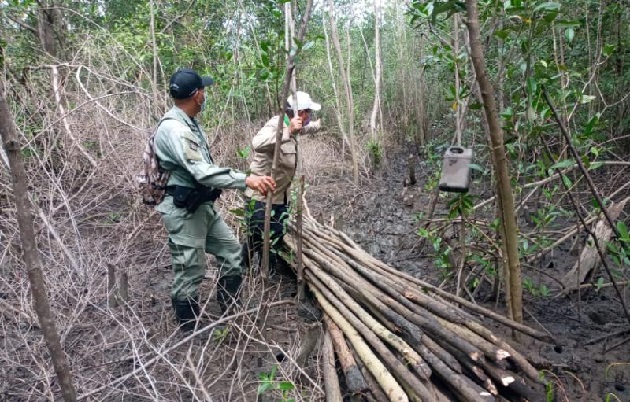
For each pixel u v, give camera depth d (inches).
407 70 419.5
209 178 120.1
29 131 191.6
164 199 130.9
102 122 200.8
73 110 174.9
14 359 123.6
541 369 108.4
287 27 118.5
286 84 112.3
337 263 151.3
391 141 414.0
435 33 144.9
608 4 210.8
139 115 212.4
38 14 270.5
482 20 130.6
